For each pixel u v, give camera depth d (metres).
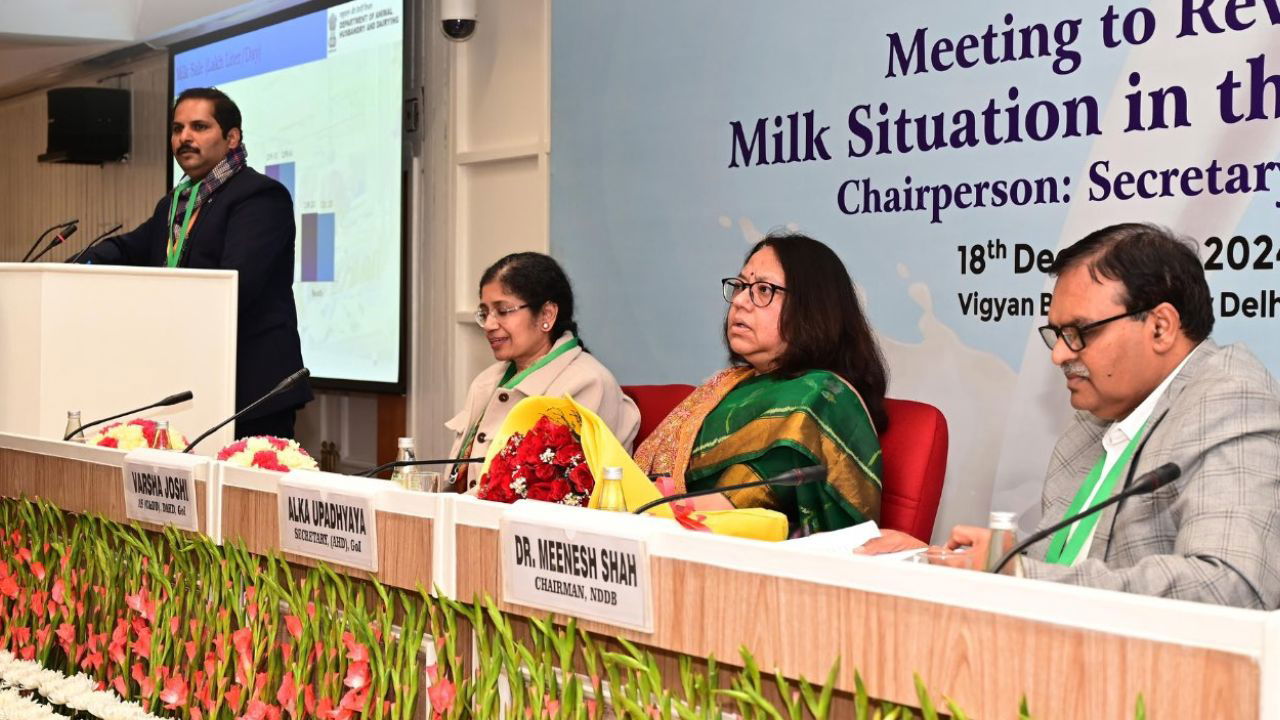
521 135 4.65
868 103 3.48
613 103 4.18
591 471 1.78
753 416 2.36
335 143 5.47
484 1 4.79
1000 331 3.21
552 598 1.54
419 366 5.09
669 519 1.60
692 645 1.40
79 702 2.16
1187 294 1.78
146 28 6.87
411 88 5.09
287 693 1.91
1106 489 1.85
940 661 1.19
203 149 4.00
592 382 2.98
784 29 3.67
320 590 1.91
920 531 2.35
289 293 4.12
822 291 2.45
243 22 6.16
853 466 2.31
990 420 3.23
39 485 2.55
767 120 3.72
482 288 3.10
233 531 2.07
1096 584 1.45
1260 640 1.01
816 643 1.29
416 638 1.75
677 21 3.97
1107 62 2.99
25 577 2.55
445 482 2.22
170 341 3.12
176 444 2.57
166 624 2.16
